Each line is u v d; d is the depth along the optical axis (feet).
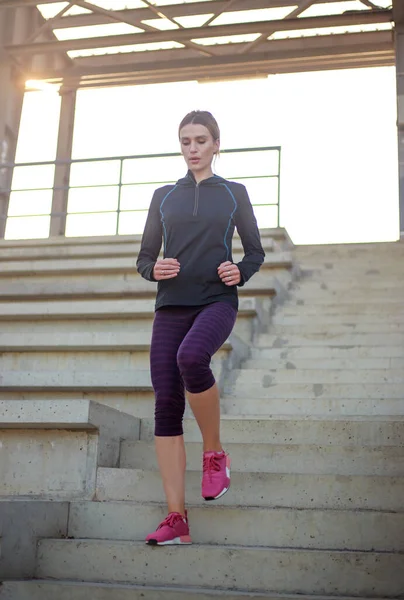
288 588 5.74
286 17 30.32
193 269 6.23
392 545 6.12
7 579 5.75
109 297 13.65
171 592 5.58
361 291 15.10
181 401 6.32
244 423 8.08
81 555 6.10
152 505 6.61
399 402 9.53
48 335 11.23
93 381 9.72
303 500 6.73
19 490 7.27
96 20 34.71
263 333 13.12
